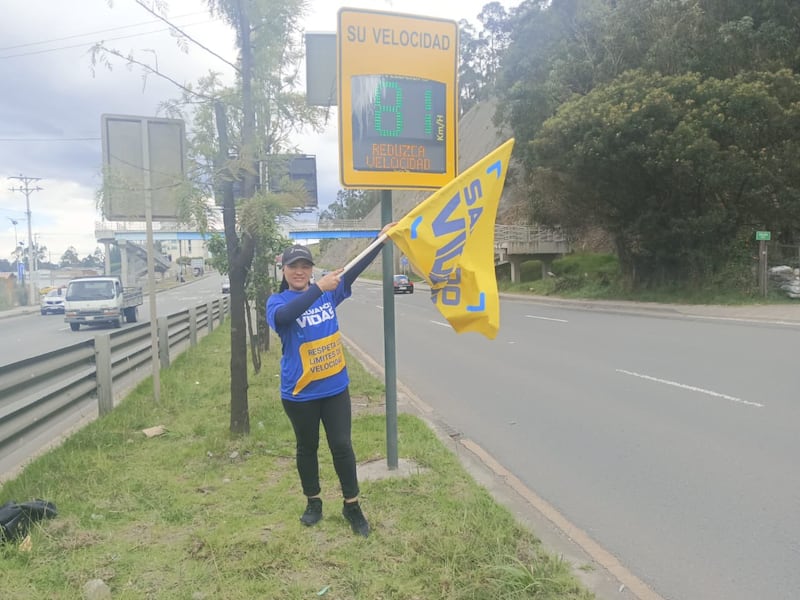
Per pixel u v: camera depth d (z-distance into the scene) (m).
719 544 3.91
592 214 27.25
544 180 27.23
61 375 6.13
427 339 15.38
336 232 59.38
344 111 4.88
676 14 27.97
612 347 12.44
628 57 31.81
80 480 4.83
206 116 5.72
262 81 5.95
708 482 4.93
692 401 7.54
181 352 12.57
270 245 10.47
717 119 20.59
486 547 3.57
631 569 3.63
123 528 3.98
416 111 5.04
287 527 3.91
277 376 9.55
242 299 6.00
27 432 5.32
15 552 3.60
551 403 7.88
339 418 3.84
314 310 3.78
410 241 4.11
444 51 5.08
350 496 3.84
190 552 3.61
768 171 20.17
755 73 22.06
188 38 5.49
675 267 24.73
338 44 4.82
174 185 5.77
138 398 7.78
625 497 4.73
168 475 4.95
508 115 39.75
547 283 34.97
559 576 3.30
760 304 19.66
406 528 3.88
